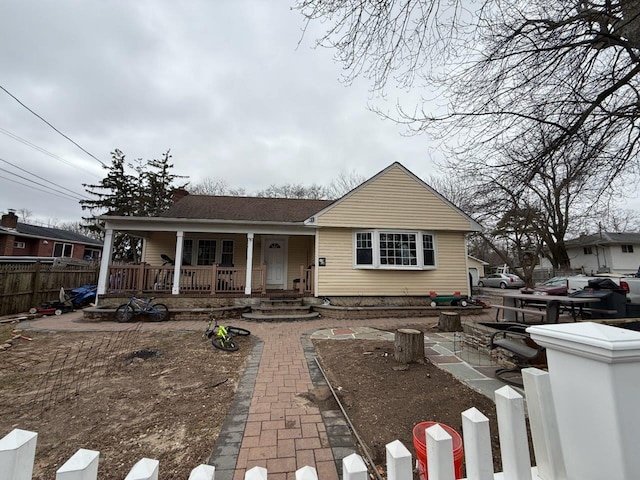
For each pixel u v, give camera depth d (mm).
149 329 7414
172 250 12000
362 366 4508
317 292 10070
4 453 815
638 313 5945
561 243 18438
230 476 2150
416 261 10430
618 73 3422
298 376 4199
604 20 3082
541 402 1046
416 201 10672
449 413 2975
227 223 10117
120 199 21875
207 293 9969
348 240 10430
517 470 1004
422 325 8008
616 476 837
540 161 3768
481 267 26750
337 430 2756
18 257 17938
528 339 4496
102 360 4961
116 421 2967
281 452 2428
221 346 5613
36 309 9781
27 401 3424
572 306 6066
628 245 24844
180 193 14211
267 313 9203
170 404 3332
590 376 924
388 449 1009
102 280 9344
